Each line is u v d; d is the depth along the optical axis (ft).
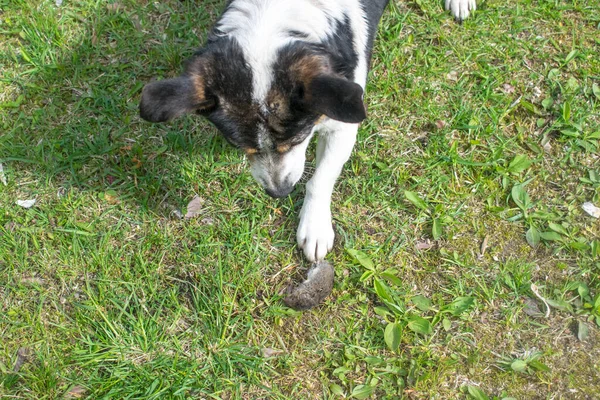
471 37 5.80
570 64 5.67
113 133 5.45
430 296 4.83
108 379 4.51
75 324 4.73
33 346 4.67
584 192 5.16
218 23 4.35
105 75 5.70
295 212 5.12
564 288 4.79
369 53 4.81
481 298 4.81
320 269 4.85
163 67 5.73
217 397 4.49
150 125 5.48
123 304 4.77
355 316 4.75
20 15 5.99
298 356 4.64
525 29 5.84
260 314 4.77
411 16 5.90
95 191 5.21
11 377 4.54
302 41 4.17
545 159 5.30
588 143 5.31
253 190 5.21
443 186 5.20
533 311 4.76
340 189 5.22
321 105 3.92
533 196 5.17
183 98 4.04
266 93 4.09
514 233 5.03
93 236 5.02
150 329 4.68
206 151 5.36
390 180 5.23
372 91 5.57
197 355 4.64
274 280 4.88
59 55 5.82
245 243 4.97
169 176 5.28
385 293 4.70
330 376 4.59
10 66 5.78
